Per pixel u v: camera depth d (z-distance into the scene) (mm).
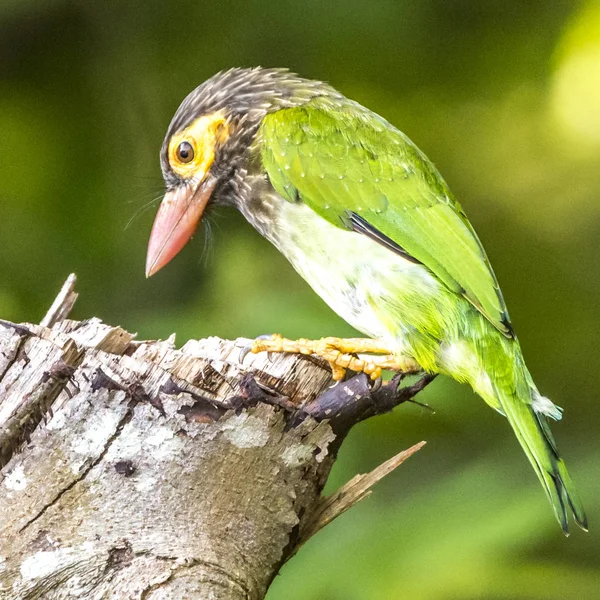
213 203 8477
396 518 9422
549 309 12648
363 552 9070
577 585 8914
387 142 8062
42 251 11641
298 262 8023
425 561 8914
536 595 8797
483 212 13133
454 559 8891
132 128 12055
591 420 11953
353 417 6578
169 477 6035
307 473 6395
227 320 10672
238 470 6152
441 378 10242
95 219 11781
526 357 12438
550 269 12859
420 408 10203
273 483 6250
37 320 11258
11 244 11617
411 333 7621
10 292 11344
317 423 6371
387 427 10492
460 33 12836
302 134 7941
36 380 6027
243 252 11453
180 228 8367
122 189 11891
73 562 5871
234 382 6172
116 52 12070
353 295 7801
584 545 9602
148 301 11562
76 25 11992
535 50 13438
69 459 6008
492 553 8953
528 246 13000
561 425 11898
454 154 13164
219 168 8273
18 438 6043
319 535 9320
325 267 7855
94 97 12109
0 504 5969
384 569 8906
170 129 8445
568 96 13383
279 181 7906
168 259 8359
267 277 11273
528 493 9414
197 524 6043
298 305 10469
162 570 5871
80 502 5980
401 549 9055
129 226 11742
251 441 6172
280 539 6316
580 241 12984
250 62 12156
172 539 5969
